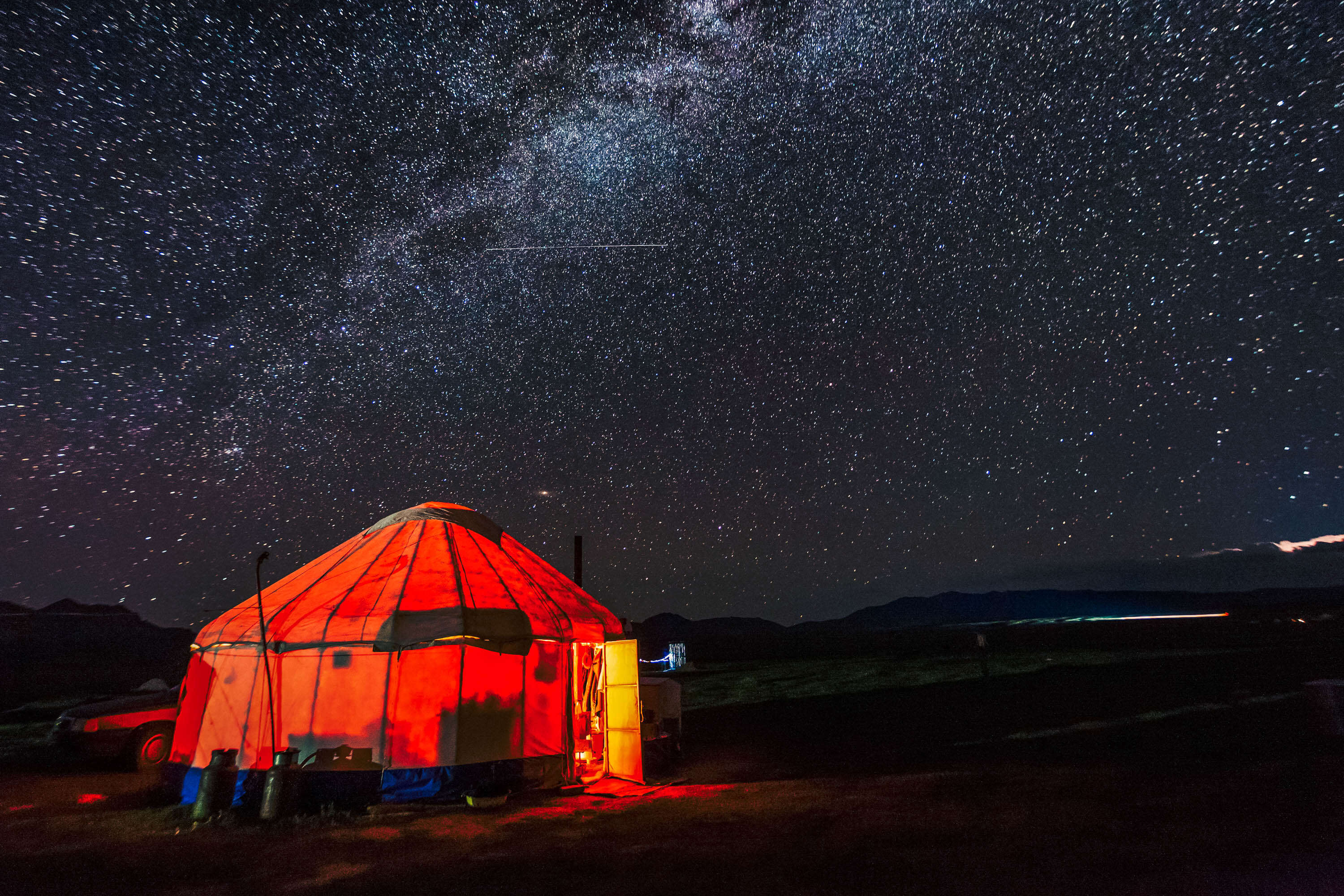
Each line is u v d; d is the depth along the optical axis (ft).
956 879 15.26
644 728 34.40
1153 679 62.95
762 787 27.86
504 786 26.23
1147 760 29.53
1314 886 13.78
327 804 24.93
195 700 28.30
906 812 22.06
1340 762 26.37
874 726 47.60
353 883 16.75
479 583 28.84
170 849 20.29
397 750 25.49
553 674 29.27
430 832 21.83
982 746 37.11
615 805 25.49
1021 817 20.63
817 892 14.93
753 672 95.96
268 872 17.85
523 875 17.01
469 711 26.48
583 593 34.01
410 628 25.96
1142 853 16.44
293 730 25.89
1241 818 19.22
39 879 17.54
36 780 32.91
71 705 63.21
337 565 30.83
